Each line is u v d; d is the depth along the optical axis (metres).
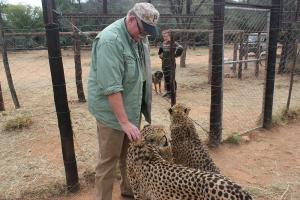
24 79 12.02
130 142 3.36
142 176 3.23
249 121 6.73
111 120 3.28
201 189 2.69
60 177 4.41
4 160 4.96
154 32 2.97
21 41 14.72
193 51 22.00
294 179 4.49
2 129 6.17
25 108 7.86
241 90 9.87
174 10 11.61
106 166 3.50
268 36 5.91
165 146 3.43
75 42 8.16
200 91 10.01
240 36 11.79
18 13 18.61
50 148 5.39
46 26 3.65
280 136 5.96
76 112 7.30
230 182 2.61
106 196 3.60
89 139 5.68
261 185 4.34
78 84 8.46
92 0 9.81
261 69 13.94
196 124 6.28
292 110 7.02
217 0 4.80
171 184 2.91
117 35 2.97
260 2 10.66
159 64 15.69
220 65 5.04
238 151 5.32
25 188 4.18
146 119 3.67
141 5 2.93
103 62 2.94
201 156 3.88
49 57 3.74
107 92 2.96
